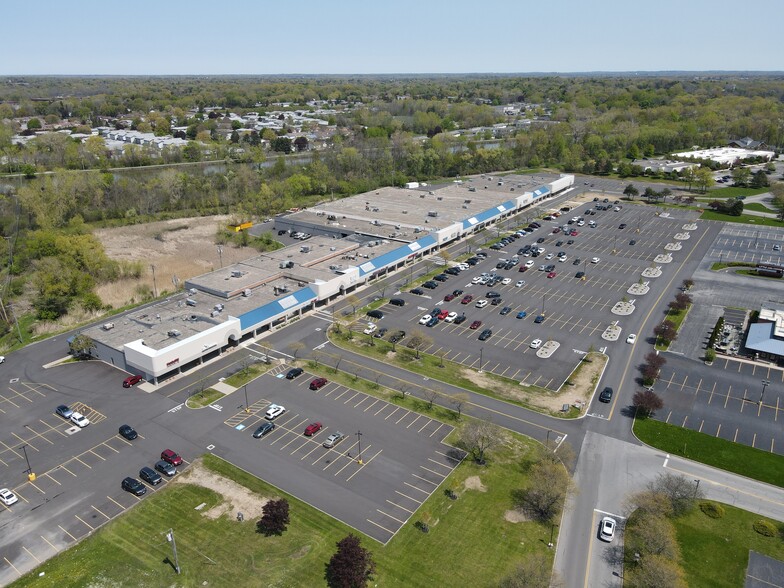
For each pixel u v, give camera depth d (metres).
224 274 125.12
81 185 185.25
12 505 65.25
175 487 67.88
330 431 78.38
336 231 163.38
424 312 115.62
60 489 67.75
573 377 91.50
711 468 70.94
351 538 55.00
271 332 107.38
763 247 155.75
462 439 73.62
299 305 113.50
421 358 97.62
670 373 92.56
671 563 54.94
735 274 136.12
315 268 128.38
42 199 171.62
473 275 136.12
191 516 63.47
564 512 64.12
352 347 101.44
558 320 111.94
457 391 87.75
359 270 127.25
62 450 74.56
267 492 67.00
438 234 151.75
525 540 60.19
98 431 78.44
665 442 75.69
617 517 63.41
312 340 104.19
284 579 55.34
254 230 176.38
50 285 116.06
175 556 55.88
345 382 90.38
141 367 89.94
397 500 65.81
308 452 74.06
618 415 81.69
